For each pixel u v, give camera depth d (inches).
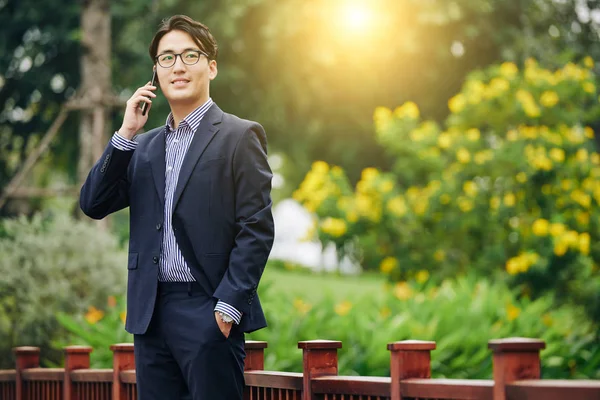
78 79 815.7
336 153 826.8
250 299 151.8
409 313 350.9
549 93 487.2
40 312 367.6
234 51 783.1
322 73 786.2
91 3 625.3
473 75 514.6
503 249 450.0
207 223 155.1
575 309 430.0
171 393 160.1
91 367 332.5
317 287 629.9
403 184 693.3
